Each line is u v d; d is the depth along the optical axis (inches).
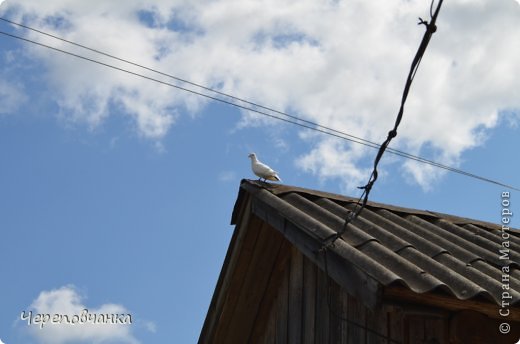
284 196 306.0
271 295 340.2
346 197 318.7
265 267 331.9
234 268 329.4
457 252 272.7
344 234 263.0
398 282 221.5
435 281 223.0
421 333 246.5
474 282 241.0
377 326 261.3
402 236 279.1
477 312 239.9
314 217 282.7
